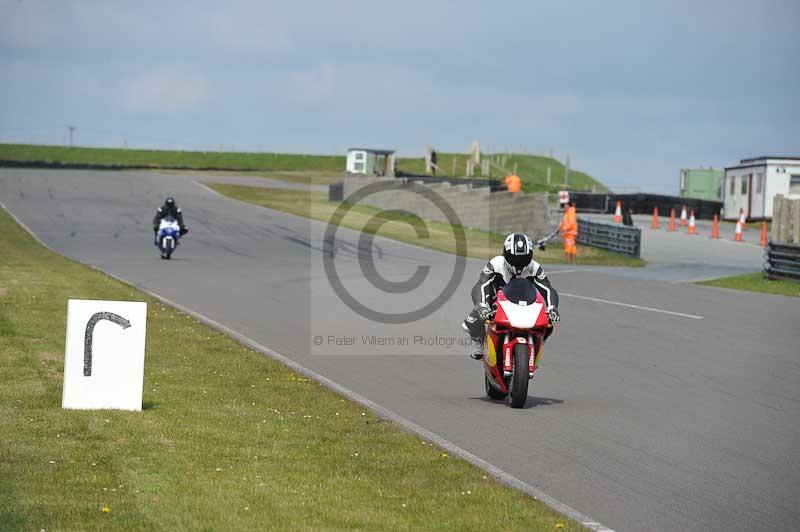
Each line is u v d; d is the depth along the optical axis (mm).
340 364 52375
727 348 58500
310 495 27000
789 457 33344
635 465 31953
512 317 40250
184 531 23422
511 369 40969
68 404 36906
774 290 91688
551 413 40312
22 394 39156
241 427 35625
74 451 30594
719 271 109938
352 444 33719
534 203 148625
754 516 26656
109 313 37344
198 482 27750
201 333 59531
